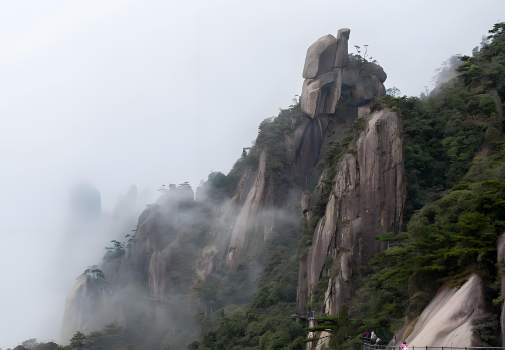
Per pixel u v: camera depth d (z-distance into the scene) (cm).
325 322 7156
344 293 7638
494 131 8288
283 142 16225
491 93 9125
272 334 9106
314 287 8594
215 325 12775
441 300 4466
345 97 16100
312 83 15900
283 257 13488
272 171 15850
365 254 7919
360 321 6444
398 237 6519
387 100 9225
